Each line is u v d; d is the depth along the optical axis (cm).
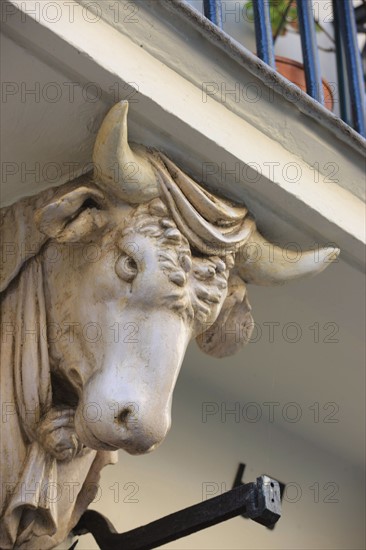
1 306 425
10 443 408
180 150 427
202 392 536
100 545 445
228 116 438
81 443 417
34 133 415
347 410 546
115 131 394
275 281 446
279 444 560
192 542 516
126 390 384
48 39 390
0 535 407
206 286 408
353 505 584
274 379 530
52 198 408
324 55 619
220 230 421
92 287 407
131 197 408
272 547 544
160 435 384
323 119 457
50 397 414
